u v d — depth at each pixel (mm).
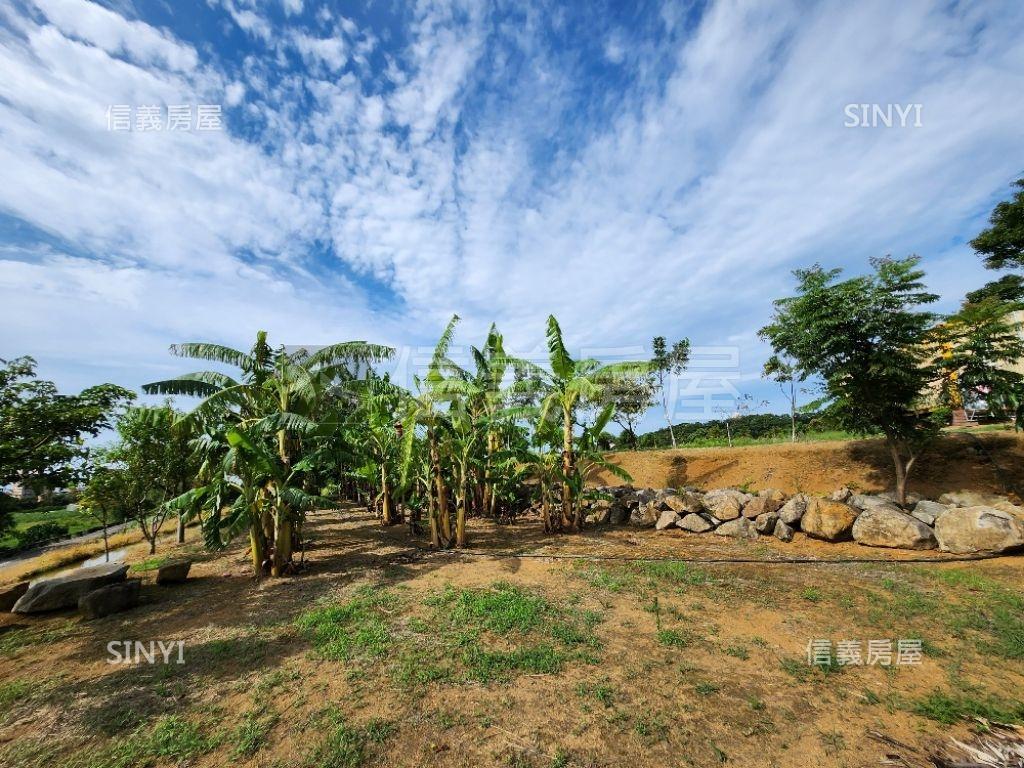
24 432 8250
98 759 3568
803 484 14445
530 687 4414
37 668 5219
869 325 10531
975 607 6121
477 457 13273
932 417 10961
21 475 8453
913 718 3871
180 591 8094
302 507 8938
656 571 8164
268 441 9555
